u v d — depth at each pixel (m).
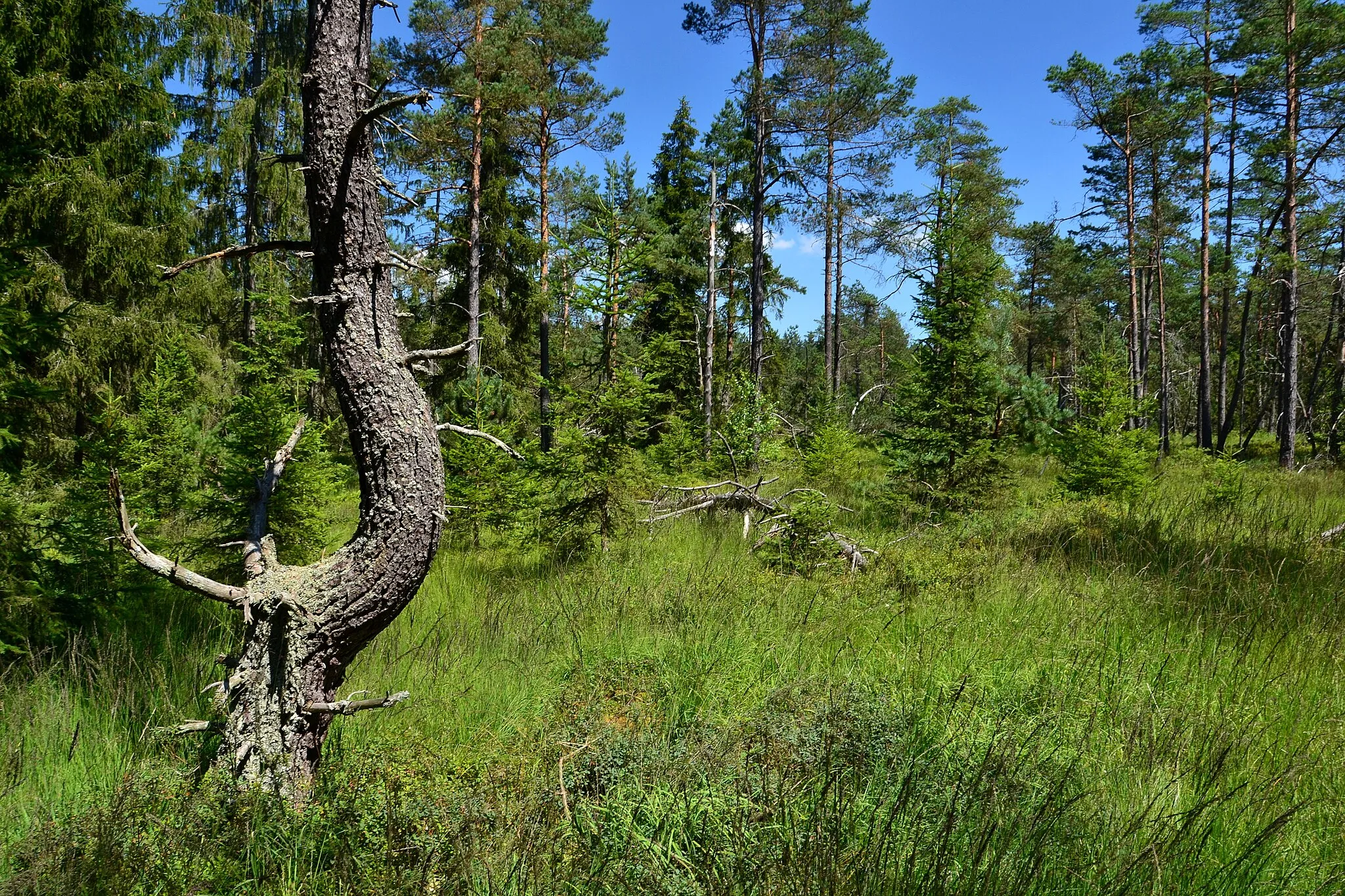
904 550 7.71
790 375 39.81
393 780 3.28
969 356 10.51
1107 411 11.47
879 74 18.47
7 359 5.14
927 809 3.17
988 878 2.69
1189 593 6.05
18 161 5.92
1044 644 5.31
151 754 3.76
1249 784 3.45
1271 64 20.12
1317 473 16.75
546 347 19.52
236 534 6.99
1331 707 4.21
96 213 10.23
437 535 3.56
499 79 16.69
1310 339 34.91
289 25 17.48
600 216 12.16
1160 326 28.66
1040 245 36.03
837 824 2.79
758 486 10.50
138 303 11.34
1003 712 4.23
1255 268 24.06
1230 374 39.09
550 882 2.67
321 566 3.44
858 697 4.11
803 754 3.54
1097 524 8.35
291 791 3.28
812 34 18.66
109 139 10.85
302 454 7.36
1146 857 2.84
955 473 10.27
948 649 5.23
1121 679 4.61
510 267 19.00
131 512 7.17
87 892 2.58
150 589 5.81
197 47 14.91
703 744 3.65
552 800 3.25
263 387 7.30
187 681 4.67
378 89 3.64
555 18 18.67
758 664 5.05
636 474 8.84
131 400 10.55
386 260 3.44
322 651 3.41
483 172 18.52
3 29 9.32
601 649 5.32
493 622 6.20
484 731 4.12
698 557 8.64
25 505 5.67
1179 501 10.39
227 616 6.17
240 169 15.72
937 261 11.00
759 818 3.04
